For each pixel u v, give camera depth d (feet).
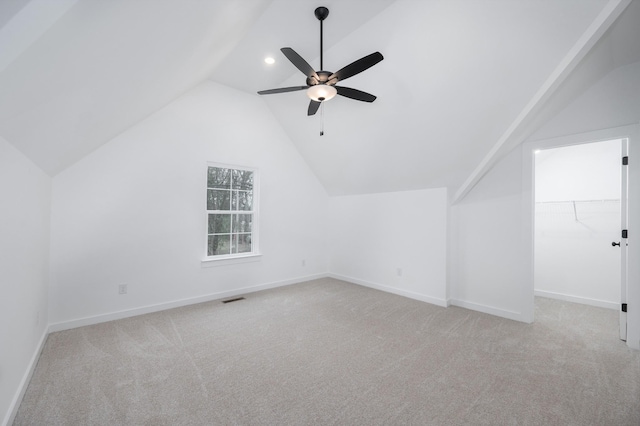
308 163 16.78
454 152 10.87
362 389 6.27
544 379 6.64
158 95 9.09
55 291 9.25
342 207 17.22
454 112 9.56
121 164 10.57
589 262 12.77
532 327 9.87
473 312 11.46
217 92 13.14
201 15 5.49
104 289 10.18
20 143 5.50
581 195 13.14
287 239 15.93
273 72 11.98
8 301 5.20
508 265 10.91
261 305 12.17
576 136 9.41
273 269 15.30
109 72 5.22
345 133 13.12
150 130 11.25
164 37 5.35
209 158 12.87
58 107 5.11
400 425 5.19
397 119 10.94
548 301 13.14
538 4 6.43
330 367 7.18
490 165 10.78
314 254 17.30
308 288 15.14
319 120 13.39
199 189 12.55
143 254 11.04
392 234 14.53
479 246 11.73
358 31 8.91
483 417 5.38
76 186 9.68
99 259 10.09
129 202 10.73
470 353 7.93
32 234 6.88
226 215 13.80
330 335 9.11
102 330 9.35
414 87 9.50
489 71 8.05
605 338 8.92
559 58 7.07
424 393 6.13
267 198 15.05
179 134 11.98
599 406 5.68
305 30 9.01
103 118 7.46
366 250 15.81
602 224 12.55
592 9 6.12
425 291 13.07
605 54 7.70
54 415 5.36
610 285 12.22
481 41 7.56
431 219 12.98
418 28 8.04
